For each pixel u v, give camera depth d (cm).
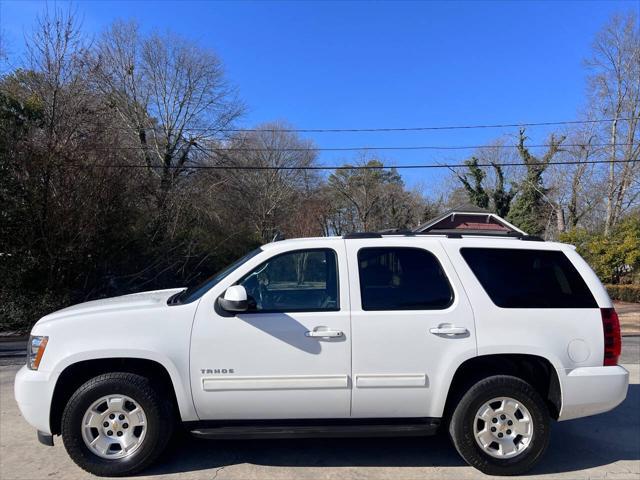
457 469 395
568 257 422
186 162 2927
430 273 405
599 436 481
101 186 1361
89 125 1423
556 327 396
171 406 385
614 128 3572
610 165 3566
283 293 399
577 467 407
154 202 1948
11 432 474
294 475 381
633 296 2547
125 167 1521
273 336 378
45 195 1255
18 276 1258
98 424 376
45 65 1407
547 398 406
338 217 5322
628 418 537
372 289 397
